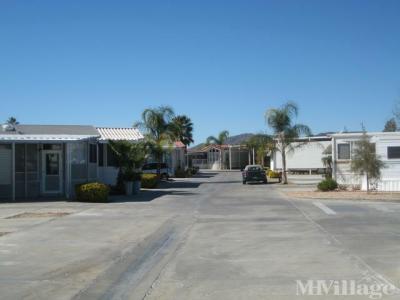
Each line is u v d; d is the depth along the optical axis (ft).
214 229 50.08
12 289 27.76
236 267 32.32
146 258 36.24
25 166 92.17
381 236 44.09
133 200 86.28
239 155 299.17
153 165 159.94
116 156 100.37
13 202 82.94
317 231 47.57
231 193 102.78
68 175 90.38
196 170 240.12
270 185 132.87
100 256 37.04
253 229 49.57
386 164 98.78
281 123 137.39
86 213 65.92
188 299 25.22
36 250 39.42
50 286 28.45
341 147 107.14
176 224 54.49
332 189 102.12
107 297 26.25
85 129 108.47
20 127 106.32
